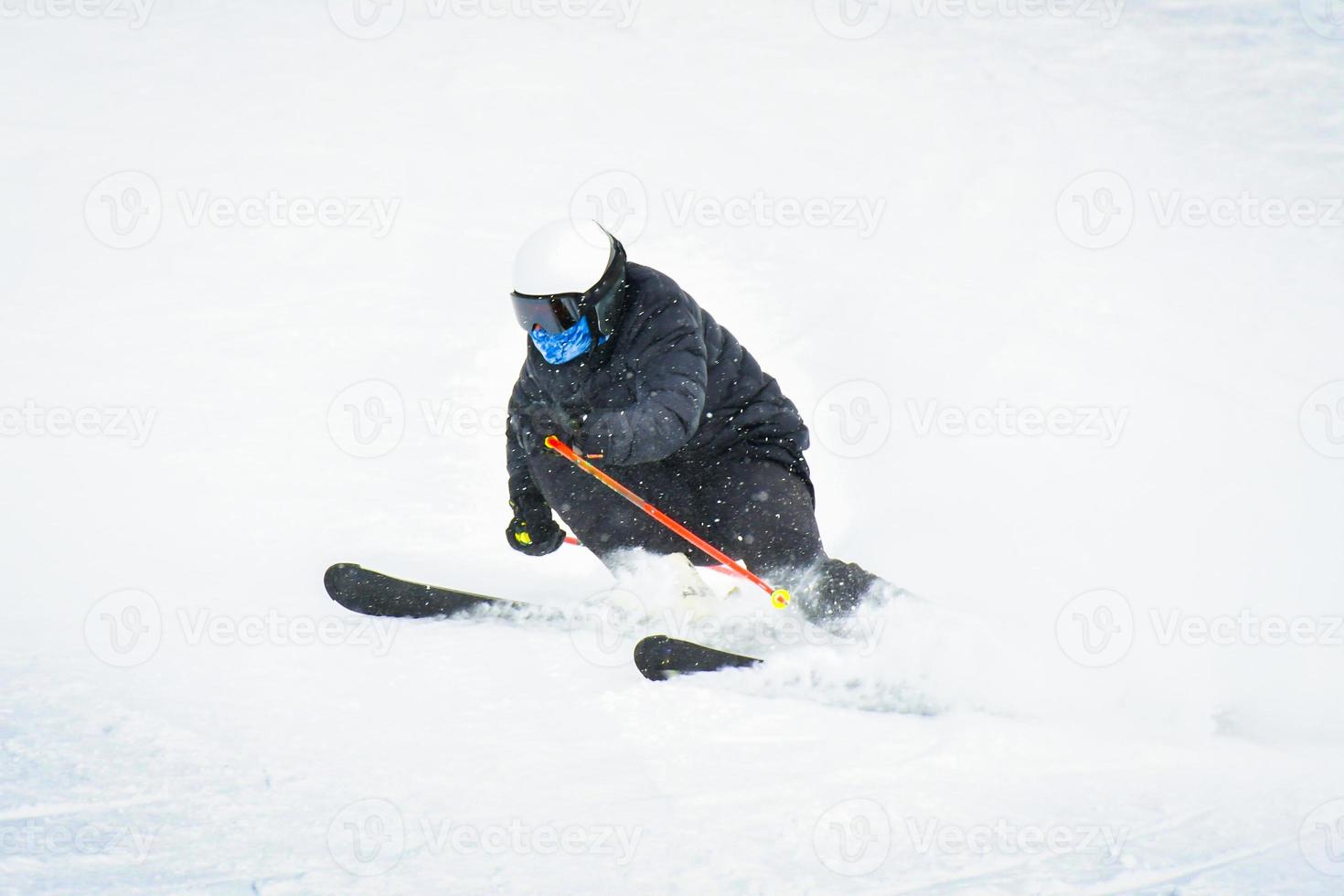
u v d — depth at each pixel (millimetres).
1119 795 8141
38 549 13945
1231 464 16516
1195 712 9594
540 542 12156
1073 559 13117
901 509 15070
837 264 25312
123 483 16453
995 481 16094
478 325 22906
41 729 8703
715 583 12992
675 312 10672
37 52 36406
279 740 8789
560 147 30984
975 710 9625
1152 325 22625
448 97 33656
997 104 32750
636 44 36406
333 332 22562
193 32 37719
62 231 26844
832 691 9812
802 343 21922
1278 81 32875
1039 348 21641
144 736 8695
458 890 6777
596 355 10734
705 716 9367
